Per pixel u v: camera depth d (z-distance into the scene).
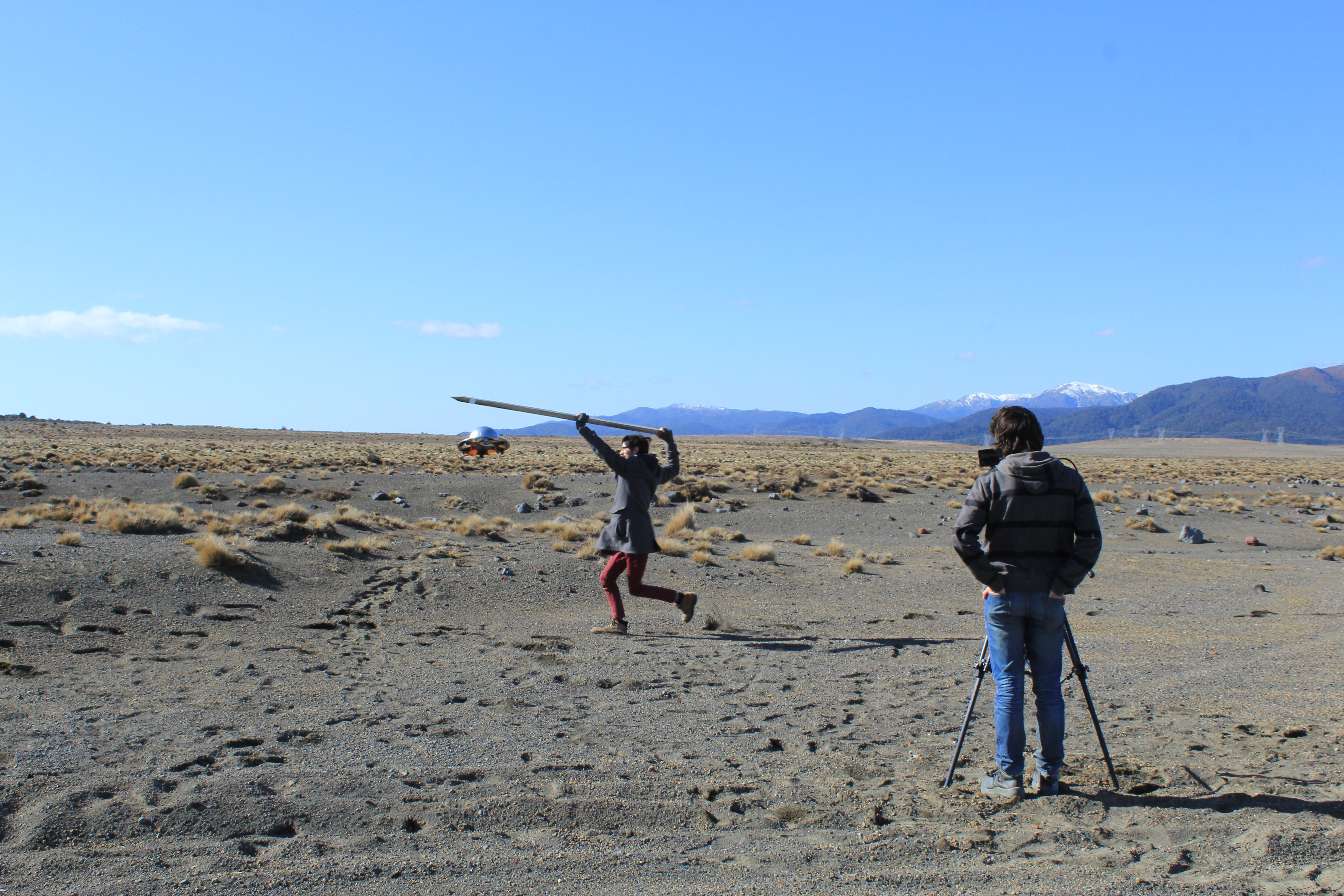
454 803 4.80
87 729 5.97
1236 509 34.59
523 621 11.39
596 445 9.97
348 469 40.44
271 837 4.30
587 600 13.08
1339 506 37.88
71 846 4.07
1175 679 8.63
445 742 6.04
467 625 10.88
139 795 4.68
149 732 5.98
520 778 5.30
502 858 4.12
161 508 16.69
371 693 7.39
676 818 4.73
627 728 6.59
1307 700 7.73
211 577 11.28
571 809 4.77
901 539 24.31
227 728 6.16
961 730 5.32
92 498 25.75
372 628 10.38
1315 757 5.94
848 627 11.86
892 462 67.81
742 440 148.50
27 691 6.93
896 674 8.78
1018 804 4.96
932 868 4.09
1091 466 69.06
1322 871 4.00
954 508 31.31
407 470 41.09
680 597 10.64
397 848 4.20
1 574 10.00
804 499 32.62
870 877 3.96
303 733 6.13
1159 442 199.00
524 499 28.86
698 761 5.79
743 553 18.12
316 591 11.80
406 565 13.95
